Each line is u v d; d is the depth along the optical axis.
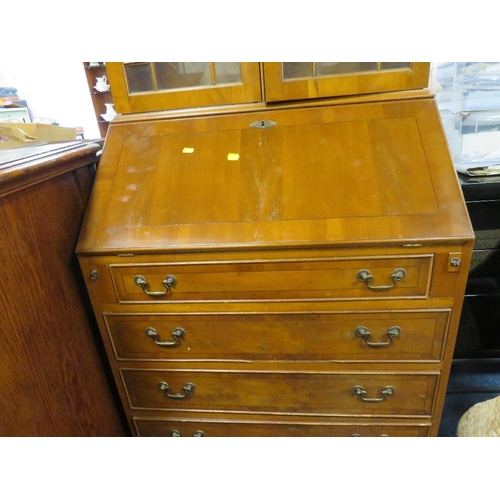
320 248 0.79
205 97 0.97
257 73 0.94
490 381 1.40
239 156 0.91
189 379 0.99
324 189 0.83
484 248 1.24
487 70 1.29
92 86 3.22
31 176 0.75
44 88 3.30
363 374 0.92
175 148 0.95
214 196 0.87
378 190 0.81
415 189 0.80
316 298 0.84
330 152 0.87
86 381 0.95
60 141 1.18
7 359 0.70
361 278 0.81
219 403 1.01
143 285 0.87
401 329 0.85
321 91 0.92
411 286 0.80
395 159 0.84
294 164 0.87
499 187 1.13
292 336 0.90
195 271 0.85
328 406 0.97
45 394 0.80
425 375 0.89
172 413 1.05
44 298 0.80
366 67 0.91
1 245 0.69
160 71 0.97
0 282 0.68
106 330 0.94
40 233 0.80
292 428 1.01
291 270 0.82
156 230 0.85
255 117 0.95
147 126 0.99
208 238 0.82
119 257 0.85
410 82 0.90
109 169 0.95
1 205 0.69
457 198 0.78
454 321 0.82
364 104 0.92
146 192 0.90
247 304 0.87
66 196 0.89
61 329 0.86
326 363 0.92
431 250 0.76
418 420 0.95
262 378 0.96
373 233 0.77
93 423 0.97
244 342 0.92
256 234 0.81
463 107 1.34
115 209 0.89
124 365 0.99
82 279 0.95
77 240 0.90
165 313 0.91
